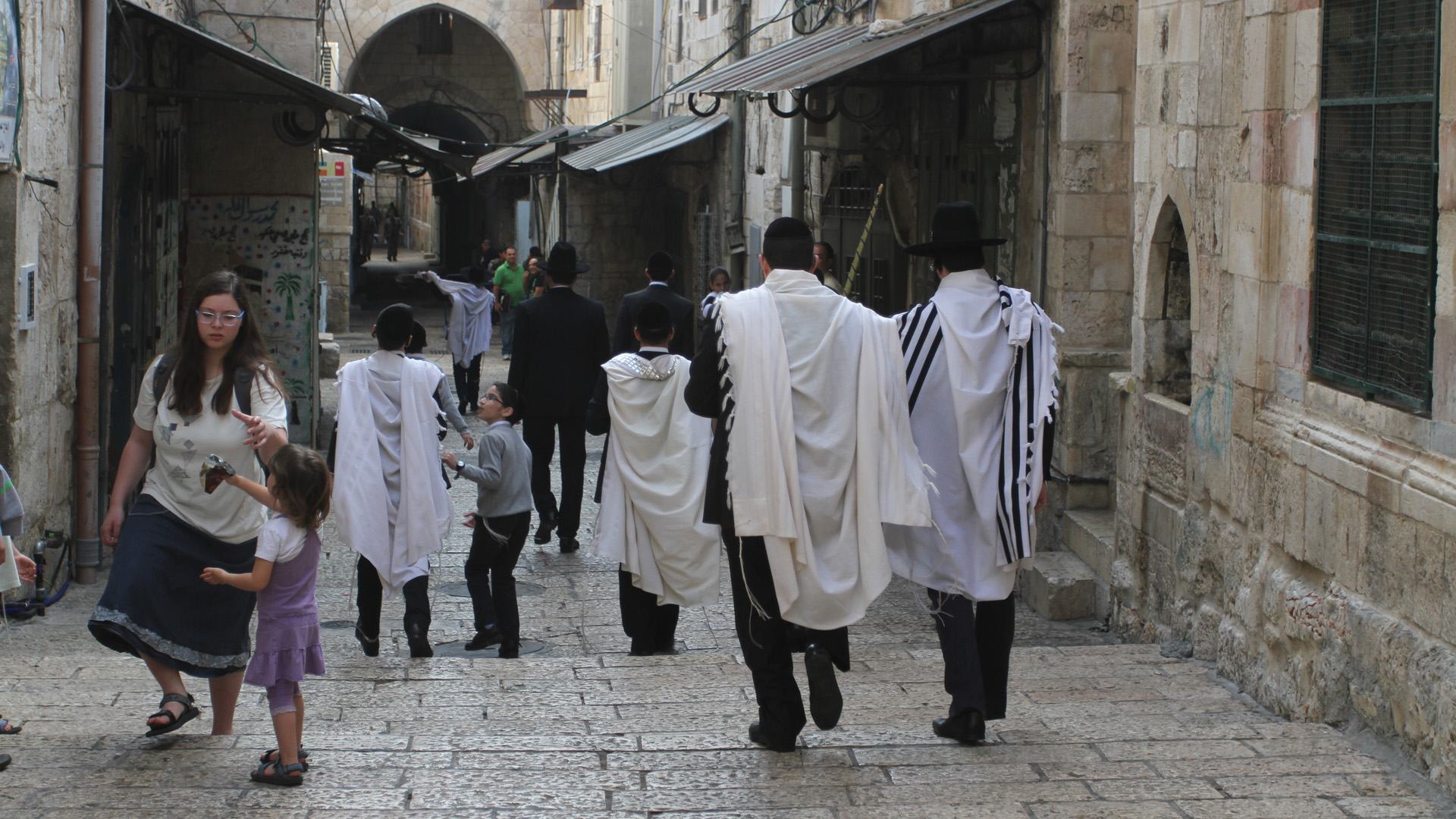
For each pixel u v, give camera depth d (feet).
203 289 15.44
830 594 14.84
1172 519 24.50
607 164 70.03
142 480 37.35
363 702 19.40
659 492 23.71
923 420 15.96
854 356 14.98
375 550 22.85
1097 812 13.44
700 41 78.59
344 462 22.90
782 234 15.28
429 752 15.79
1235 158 21.77
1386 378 17.30
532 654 25.58
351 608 29.12
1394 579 16.47
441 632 27.07
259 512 15.94
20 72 24.66
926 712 18.22
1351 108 18.33
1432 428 15.96
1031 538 15.99
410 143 45.21
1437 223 15.97
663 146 69.51
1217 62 22.57
